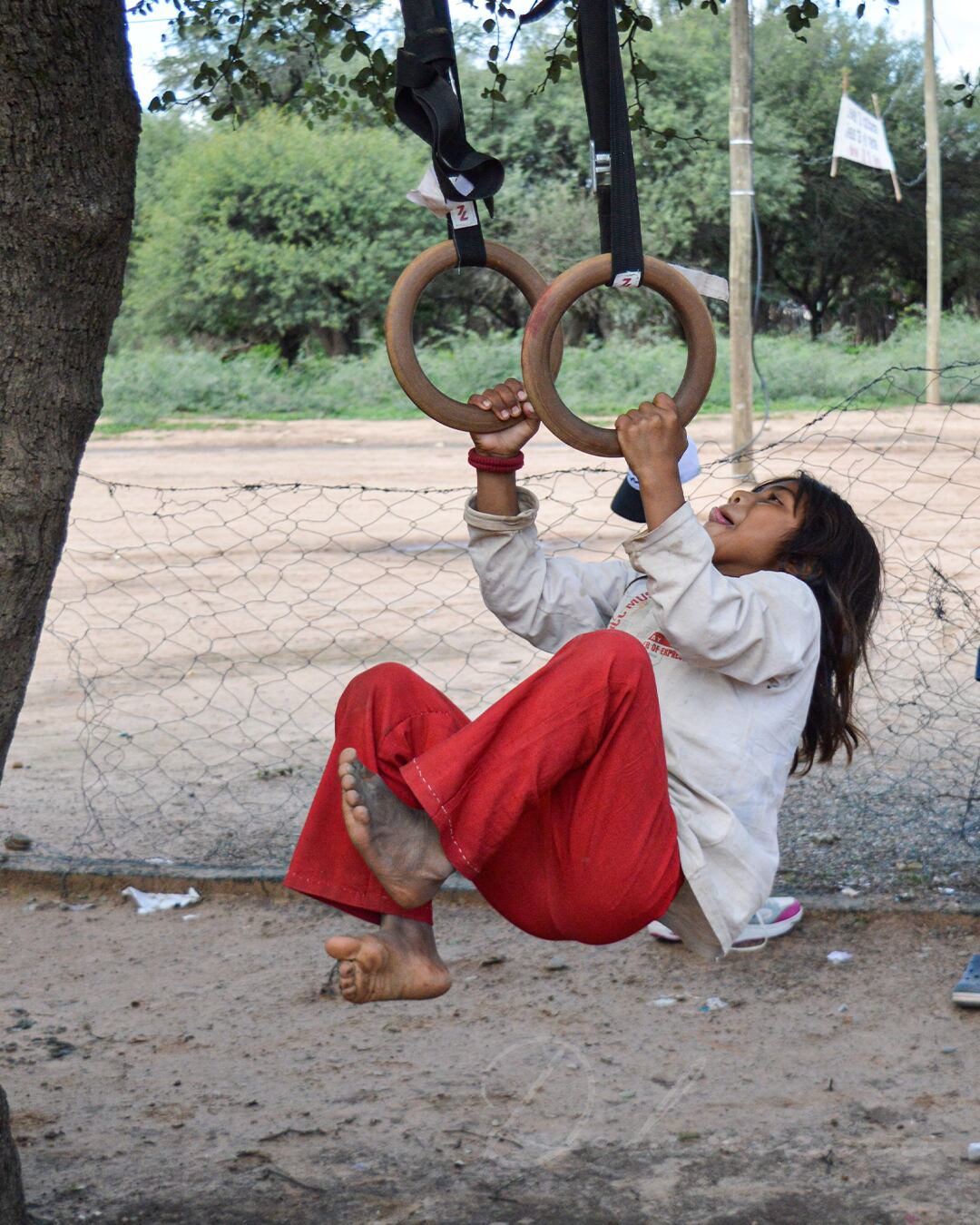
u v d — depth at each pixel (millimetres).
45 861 5402
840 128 18688
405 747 2826
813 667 2969
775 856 2867
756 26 39594
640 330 36062
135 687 8289
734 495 3252
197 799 6199
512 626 3312
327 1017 4215
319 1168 3350
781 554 3160
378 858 2633
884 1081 3676
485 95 4840
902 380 28609
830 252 42812
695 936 2873
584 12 2572
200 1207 3180
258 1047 4027
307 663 8391
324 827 2869
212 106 6121
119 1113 3652
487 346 31750
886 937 4574
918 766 6117
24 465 2645
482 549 3217
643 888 2693
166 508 15508
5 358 2596
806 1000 4176
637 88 4812
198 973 4578
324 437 23953
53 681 8500
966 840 5266
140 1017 4258
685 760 2844
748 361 13695
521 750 2619
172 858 5480
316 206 36188
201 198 37031
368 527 13789
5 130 2504
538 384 2721
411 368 2922
